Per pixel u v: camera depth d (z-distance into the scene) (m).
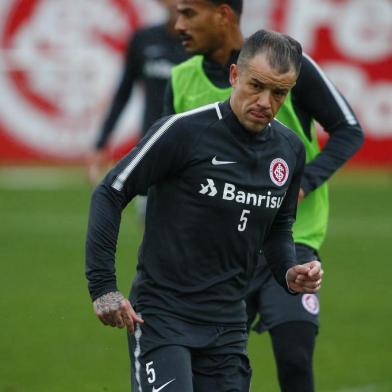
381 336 35.41
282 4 68.56
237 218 18.75
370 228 55.31
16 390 28.78
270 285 22.70
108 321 18.38
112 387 29.25
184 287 18.83
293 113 23.09
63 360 32.06
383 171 70.19
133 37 35.78
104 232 18.39
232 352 19.19
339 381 29.97
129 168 18.45
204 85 23.50
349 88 69.38
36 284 41.94
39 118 67.81
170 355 18.58
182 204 18.69
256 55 18.03
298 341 22.22
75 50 67.44
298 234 23.27
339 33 69.00
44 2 67.38
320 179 22.89
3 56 67.50
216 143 18.58
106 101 67.56
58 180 66.94
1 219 55.75
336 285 43.31
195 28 22.98
